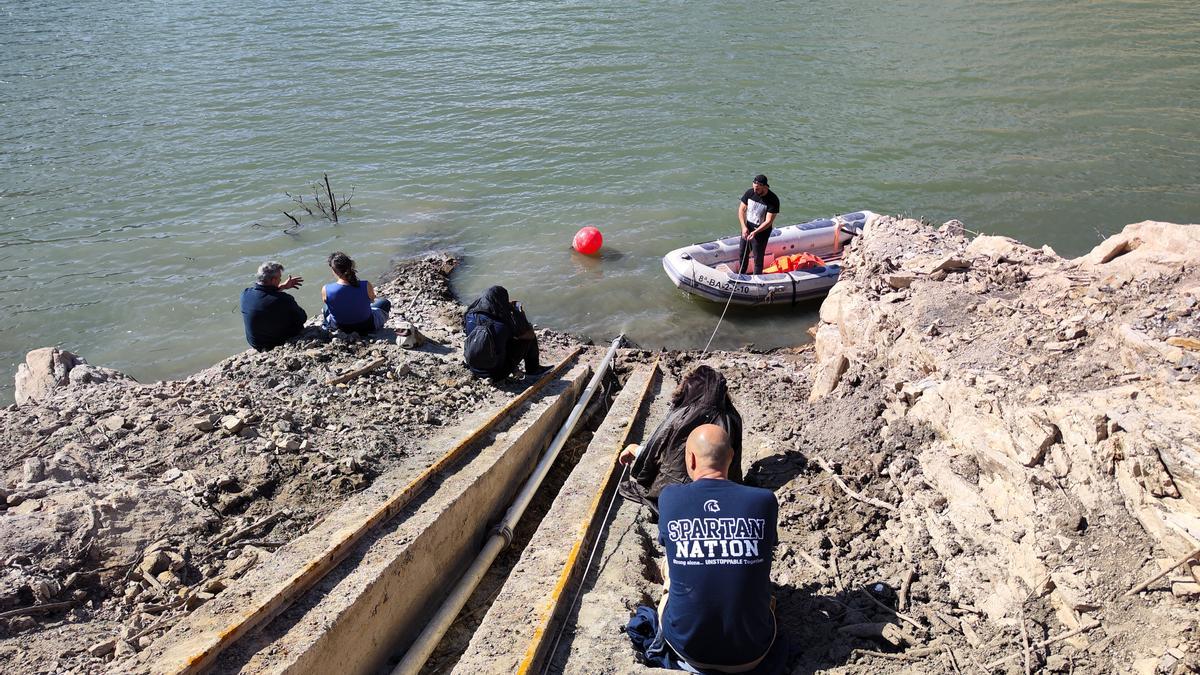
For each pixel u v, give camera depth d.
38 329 11.58
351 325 8.95
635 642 4.27
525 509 6.68
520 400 7.79
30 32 26.67
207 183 16.11
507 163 16.80
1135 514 4.21
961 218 14.30
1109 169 15.83
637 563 5.15
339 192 15.73
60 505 4.93
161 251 13.72
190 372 10.68
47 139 18.16
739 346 11.47
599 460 6.77
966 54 22.30
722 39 23.67
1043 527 4.51
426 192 15.76
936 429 5.78
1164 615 3.86
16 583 4.32
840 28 24.58
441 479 5.95
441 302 11.91
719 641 3.79
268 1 29.66
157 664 3.75
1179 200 14.59
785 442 6.77
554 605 4.54
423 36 24.73
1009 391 5.33
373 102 19.92
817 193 15.28
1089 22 24.95
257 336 8.52
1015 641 4.18
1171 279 5.81
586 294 12.66
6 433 5.99
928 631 4.44
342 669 4.27
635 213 14.91
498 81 21.02
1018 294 6.96
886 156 16.62
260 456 5.88
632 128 18.17
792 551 5.31
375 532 5.11
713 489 3.97
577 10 26.78
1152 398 4.55
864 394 6.93
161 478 5.52
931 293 7.26
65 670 3.88
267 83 21.34
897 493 5.68
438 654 4.95
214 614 4.17
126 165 16.89
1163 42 22.91
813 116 18.56
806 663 4.24
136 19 27.94
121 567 4.64
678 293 12.73
